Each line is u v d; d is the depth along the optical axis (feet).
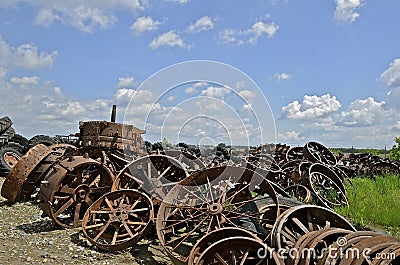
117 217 20.13
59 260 18.08
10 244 20.15
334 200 28.19
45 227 23.70
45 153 30.07
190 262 14.53
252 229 17.72
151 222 20.02
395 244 11.69
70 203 23.66
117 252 19.47
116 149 27.81
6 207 28.89
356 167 46.78
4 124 47.70
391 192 33.24
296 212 15.30
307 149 36.81
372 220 24.58
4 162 43.14
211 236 15.15
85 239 21.36
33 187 30.37
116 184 23.88
